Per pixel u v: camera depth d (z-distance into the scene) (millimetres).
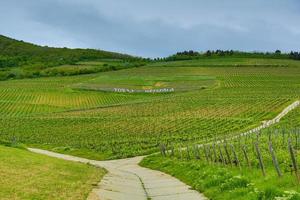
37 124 116938
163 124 106438
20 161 35844
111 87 199875
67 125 113438
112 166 59000
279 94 155375
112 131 101125
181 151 57594
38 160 38750
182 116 116938
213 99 147000
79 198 23469
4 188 24156
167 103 144375
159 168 49906
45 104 165125
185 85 196625
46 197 22969
